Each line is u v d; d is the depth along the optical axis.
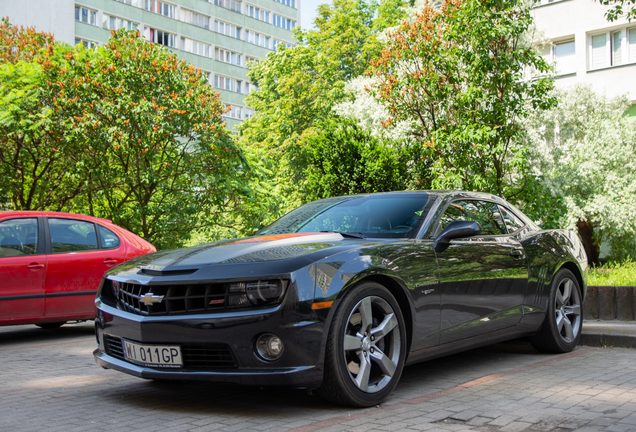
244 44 54.03
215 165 13.57
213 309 3.08
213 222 14.72
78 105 12.05
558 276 5.03
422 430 2.82
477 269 4.07
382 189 10.34
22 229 6.21
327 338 3.08
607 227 16.69
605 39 22.25
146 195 13.62
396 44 10.84
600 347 5.47
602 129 17.12
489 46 10.22
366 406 3.26
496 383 3.91
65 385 4.07
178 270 3.24
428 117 11.40
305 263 3.10
